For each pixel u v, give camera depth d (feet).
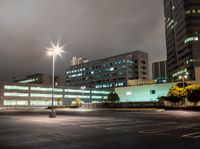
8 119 86.69
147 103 242.99
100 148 29.78
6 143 33.58
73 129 51.42
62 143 33.50
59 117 98.17
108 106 281.54
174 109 199.72
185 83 253.44
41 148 29.84
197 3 413.39
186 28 412.77
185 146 31.01
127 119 84.53
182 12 430.61
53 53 104.12
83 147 30.42
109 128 53.62
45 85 445.78
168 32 529.86
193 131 47.88
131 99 318.86
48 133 44.45
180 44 445.78
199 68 270.46
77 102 325.42
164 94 284.41
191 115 113.09
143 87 306.96
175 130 49.67
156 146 31.09
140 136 40.55
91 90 512.22
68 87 476.13
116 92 340.80
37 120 80.23
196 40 401.29
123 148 29.78
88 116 106.32
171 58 507.30
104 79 600.39
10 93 398.42
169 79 506.89
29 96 422.00
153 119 84.94
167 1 534.37
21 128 53.52
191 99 192.54
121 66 565.12
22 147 30.53
